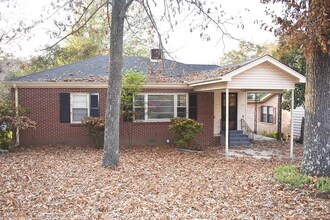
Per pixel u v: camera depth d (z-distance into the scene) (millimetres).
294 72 13883
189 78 17266
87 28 16641
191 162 11914
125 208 6230
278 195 7125
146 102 17000
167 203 6566
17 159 11797
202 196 7121
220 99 18391
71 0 11812
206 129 18062
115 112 10625
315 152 8391
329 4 7059
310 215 5879
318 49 8211
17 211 6008
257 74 13820
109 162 10484
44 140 15961
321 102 8367
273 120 24969
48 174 9188
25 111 15031
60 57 27766
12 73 24953
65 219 5621
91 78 16344
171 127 15820
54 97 15977
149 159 12383
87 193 7246
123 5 10562
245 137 18094
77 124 16250
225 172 9984
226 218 5730
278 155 14570
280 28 8500
